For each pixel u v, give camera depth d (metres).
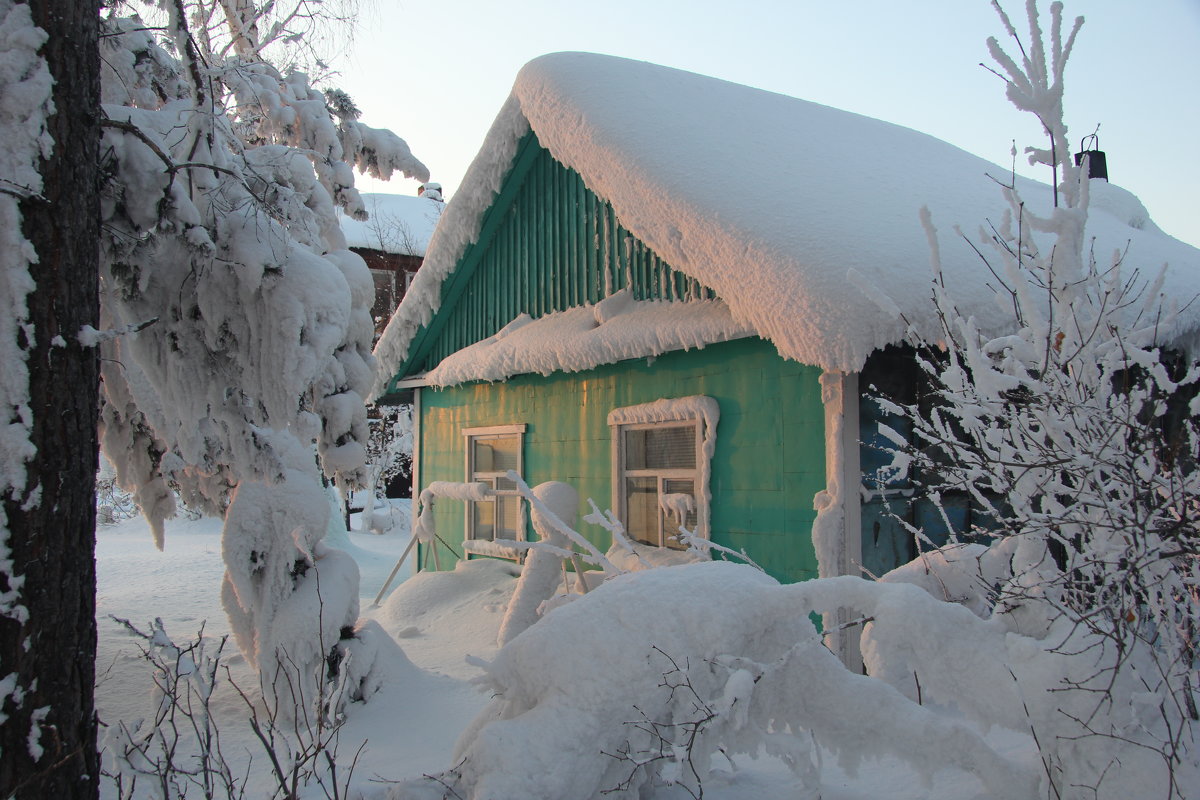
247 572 5.46
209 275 4.78
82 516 3.01
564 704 2.93
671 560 7.09
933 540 6.41
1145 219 11.02
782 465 6.45
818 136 8.65
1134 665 2.86
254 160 6.34
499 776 2.76
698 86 8.94
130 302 4.76
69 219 3.05
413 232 24.95
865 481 6.02
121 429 5.90
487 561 9.54
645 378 7.83
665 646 2.94
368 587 12.11
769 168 7.20
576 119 7.89
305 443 4.88
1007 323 5.80
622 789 2.95
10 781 2.72
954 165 9.91
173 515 6.16
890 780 3.81
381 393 11.52
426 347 11.20
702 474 7.07
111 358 5.38
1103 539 2.98
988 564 4.18
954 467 3.49
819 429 6.18
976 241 6.77
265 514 5.54
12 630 2.77
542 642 3.07
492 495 9.20
